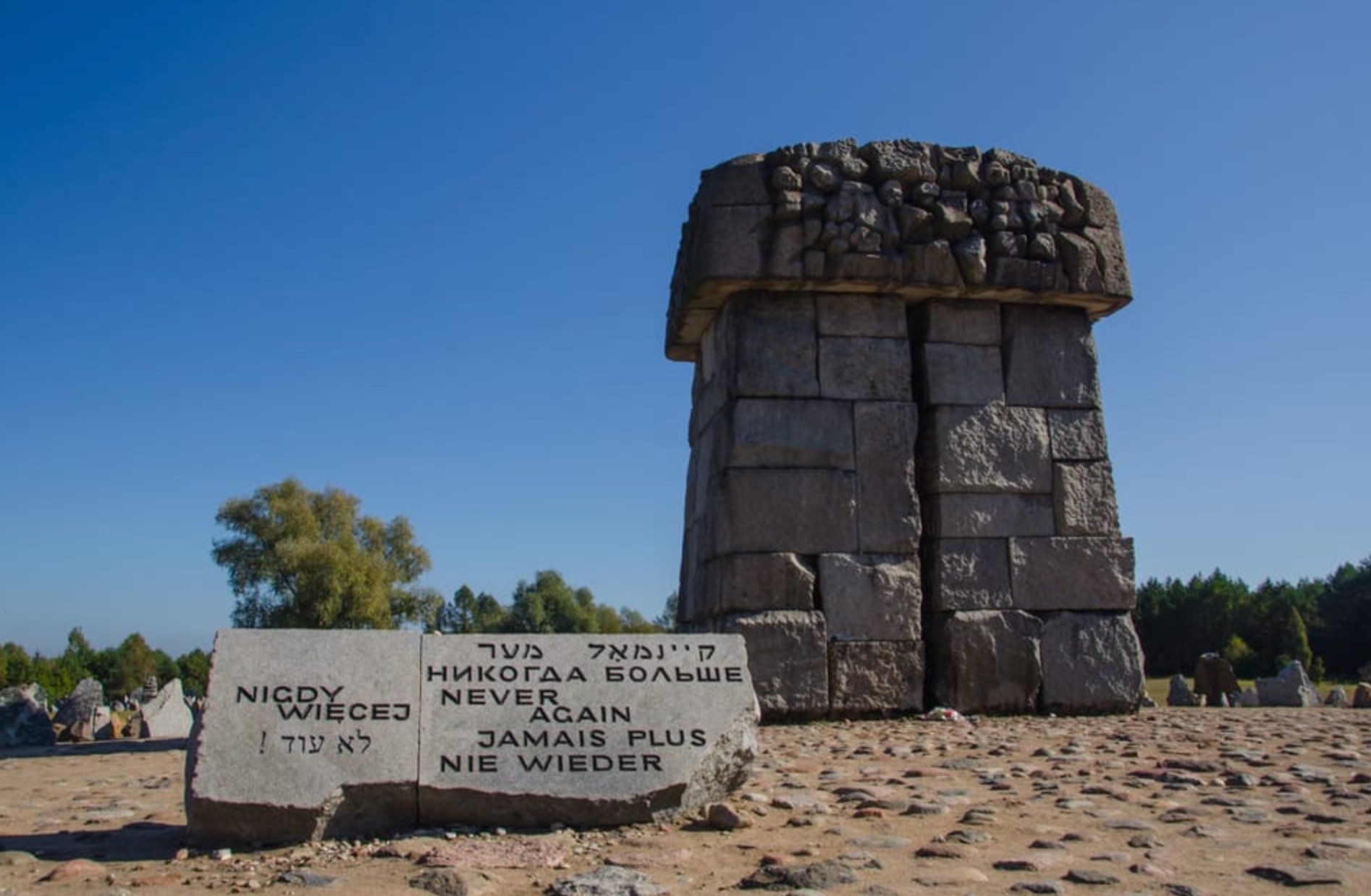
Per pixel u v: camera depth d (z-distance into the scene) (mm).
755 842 5340
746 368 11219
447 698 5789
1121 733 9516
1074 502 11609
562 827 5602
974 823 5715
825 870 4719
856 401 11328
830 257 11273
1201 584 58188
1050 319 11992
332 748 5520
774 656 10570
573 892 4516
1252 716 11422
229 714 5543
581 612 53844
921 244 11477
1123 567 11586
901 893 4465
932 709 11180
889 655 10859
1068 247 11805
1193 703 19062
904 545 11125
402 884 4684
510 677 5914
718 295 11484
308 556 38250
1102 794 6512
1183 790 6641
